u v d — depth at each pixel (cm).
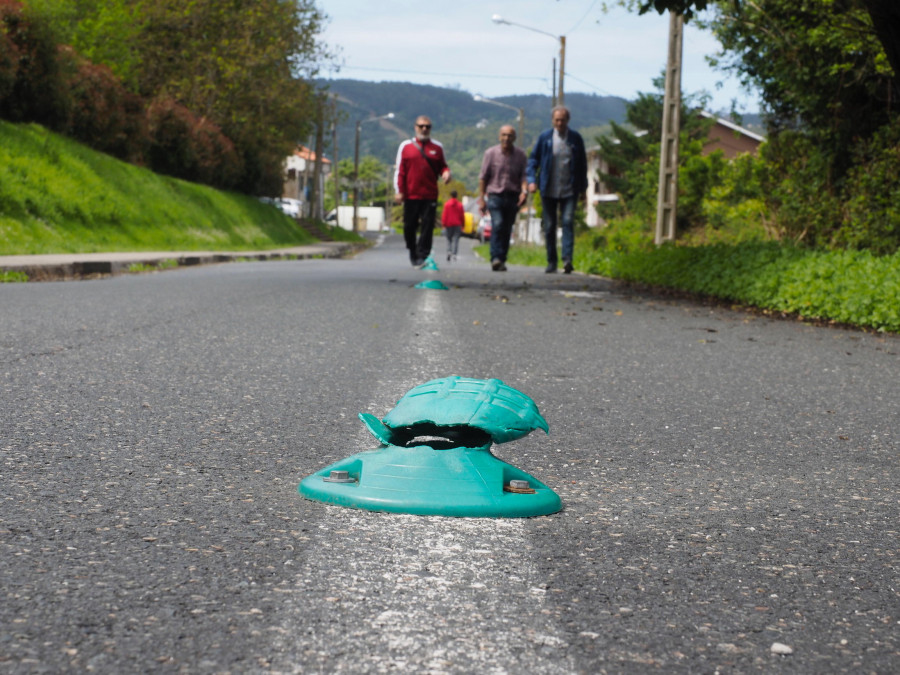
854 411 399
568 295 1001
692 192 2991
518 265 1923
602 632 156
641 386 444
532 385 435
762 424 364
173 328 589
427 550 194
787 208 1480
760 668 146
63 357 458
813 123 1386
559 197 1372
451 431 253
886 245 1195
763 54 1353
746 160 2072
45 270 1184
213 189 3219
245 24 3434
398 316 709
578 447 312
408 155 1309
